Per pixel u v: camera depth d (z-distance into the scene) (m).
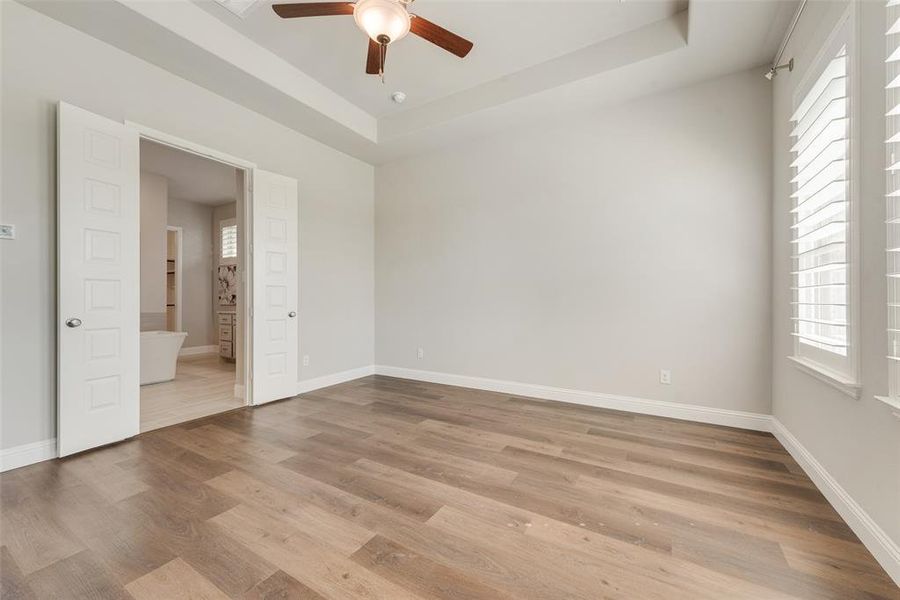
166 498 1.96
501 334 4.16
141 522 1.75
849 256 1.73
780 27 2.50
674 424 3.12
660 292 3.32
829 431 1.96
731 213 3.05
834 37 1.88
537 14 2.72
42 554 1.53
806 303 2.12
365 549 1.58
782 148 2.66
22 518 1.78
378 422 3.17
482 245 4.27
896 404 1.34
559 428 3.03
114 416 2.67
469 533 1.69
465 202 4.39
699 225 3.16
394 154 4.71
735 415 3.05
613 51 2.97
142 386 4.48
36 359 2.39
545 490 2.07
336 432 2.94
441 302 4.58
